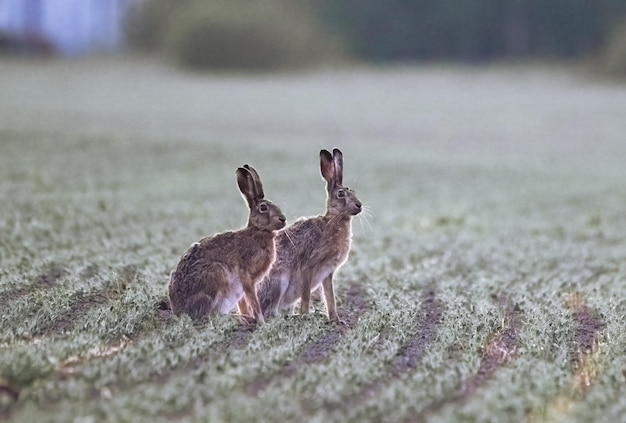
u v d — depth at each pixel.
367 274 16.09
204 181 26.64
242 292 12.32
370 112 50.69
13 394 9.20
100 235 18.17
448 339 11.66
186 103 50.94
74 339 10.85
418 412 9.15
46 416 8.54
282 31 77.06
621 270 17.47
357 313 13.45
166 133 37.06
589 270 17.38
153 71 71.81
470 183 29.53
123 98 51.81
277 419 8.77
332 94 59.59
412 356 11.16
